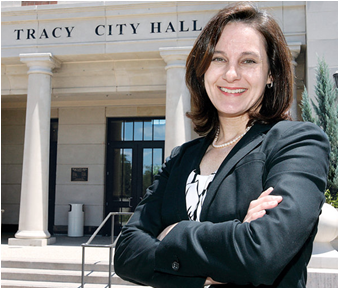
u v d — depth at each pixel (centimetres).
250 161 107
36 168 980
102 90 1081
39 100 996
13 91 1109
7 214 1348
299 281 98
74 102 1316
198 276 97
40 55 988
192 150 138
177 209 125
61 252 891
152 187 142
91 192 1292
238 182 107
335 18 851
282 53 123
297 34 885
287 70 124
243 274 88
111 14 977
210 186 111
